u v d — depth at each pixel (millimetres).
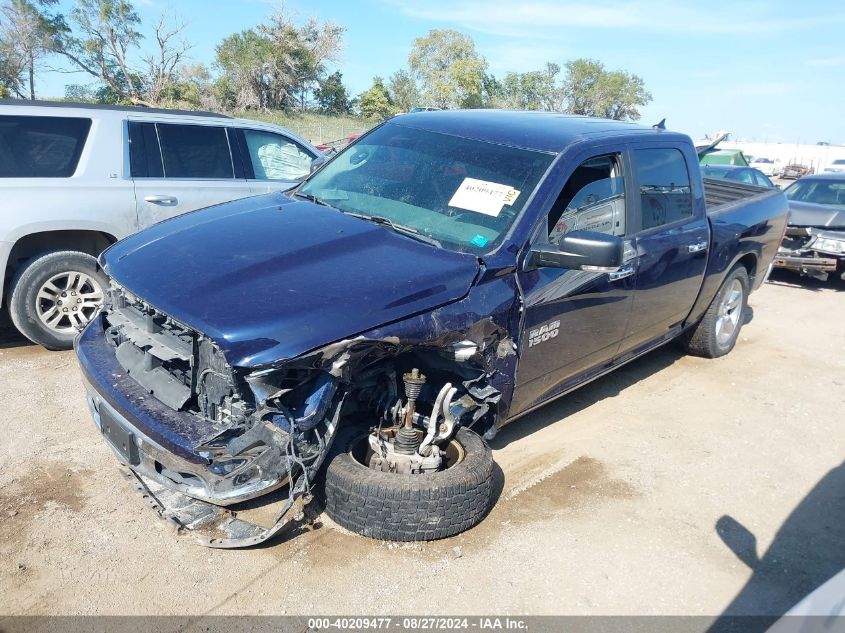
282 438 2957
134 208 5906
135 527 3422
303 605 3023
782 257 10430
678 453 4785
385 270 3354
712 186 7289
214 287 3117
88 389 3504
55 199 5516
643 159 4832
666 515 4016
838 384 6418
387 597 3117
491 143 4309
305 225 3768
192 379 3049
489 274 3564
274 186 6816
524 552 3531
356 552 3377
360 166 4543
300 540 3420
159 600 2969
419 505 3275
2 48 43125
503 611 3115
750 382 6277
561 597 3248
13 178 5414
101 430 3445
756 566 3635
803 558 3732
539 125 4531
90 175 5738
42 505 3523
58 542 3260
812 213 10492
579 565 3486
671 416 5395
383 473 3309
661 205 5012
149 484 3500
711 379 6270
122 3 44062
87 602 2920
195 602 2979
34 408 4562
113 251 3775
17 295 5371
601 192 4398
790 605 3357
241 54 48594
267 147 6973
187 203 6234
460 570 3340
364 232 3697
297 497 3129
